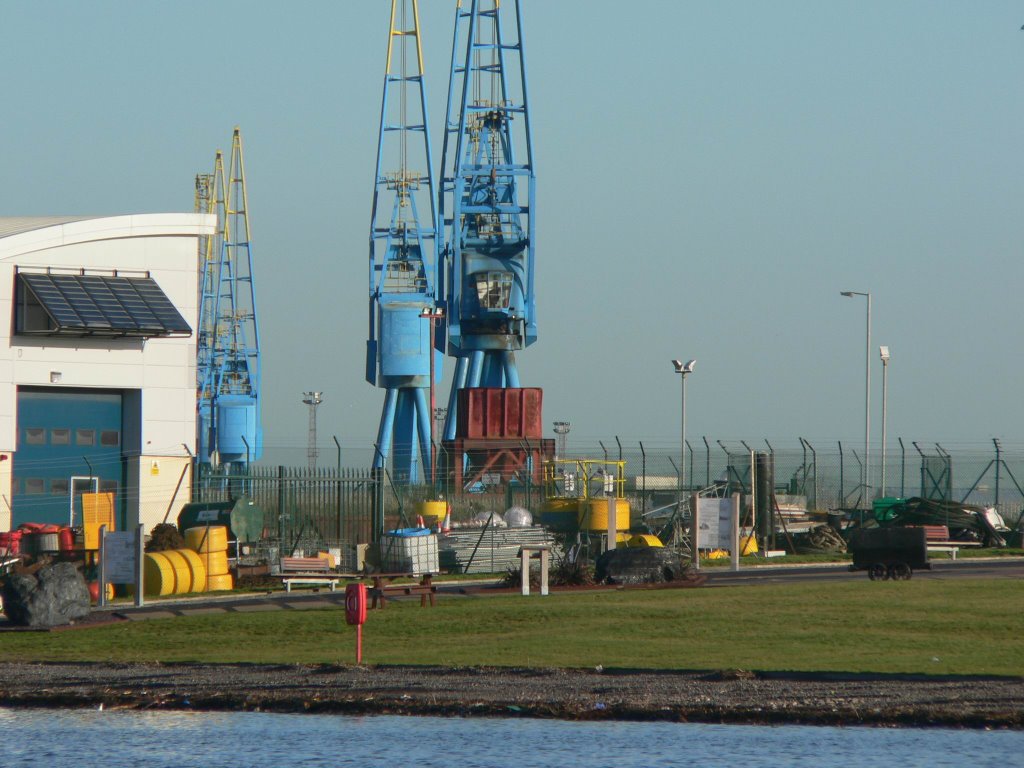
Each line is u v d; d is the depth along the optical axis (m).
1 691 110.25
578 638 124.25
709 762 88.06
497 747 92.50
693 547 184.62
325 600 159.00
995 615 131.25
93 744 96.25
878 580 163.38
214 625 138.50
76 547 198.62
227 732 98.44
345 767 88.94
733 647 118.12
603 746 92.31
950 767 85.62
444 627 132.75
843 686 103.38
